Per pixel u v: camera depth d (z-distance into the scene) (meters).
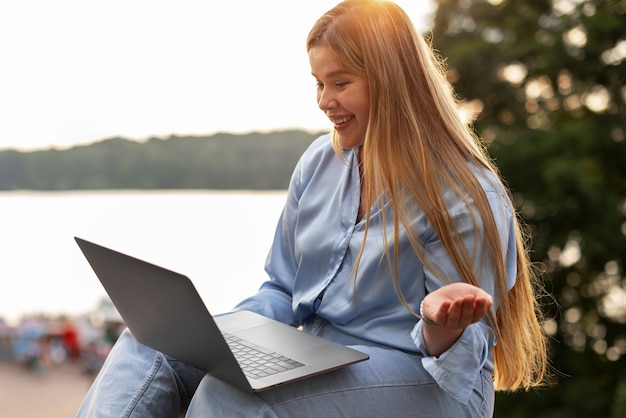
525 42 6.86
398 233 1.20
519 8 7.21
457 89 6.93
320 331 1.33
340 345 1.18
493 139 6.76
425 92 1.25
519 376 1.31
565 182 6.30
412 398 1.15
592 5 6.82
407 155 1.21
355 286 1.26
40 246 5.80
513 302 1.30
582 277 6.76
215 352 1.04
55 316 5.44
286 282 1.50
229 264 4.73
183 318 1.05
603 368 6.78
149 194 5.37
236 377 1.05
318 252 1.35
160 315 1.11
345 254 1.31
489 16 7.19
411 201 1.22
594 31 6.60
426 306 1.04
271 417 1.06
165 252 4.93
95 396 1.21
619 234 6.44
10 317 5.39
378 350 1.19
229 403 1.08
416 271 1.22
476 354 1.09
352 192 1.34
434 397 1.16
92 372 5.27
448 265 1.17
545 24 7.03
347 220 1.33
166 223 5.17
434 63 1.36
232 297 4.37
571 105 7.03
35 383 4.99
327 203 1.39
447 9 7.18
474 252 1.16
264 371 1.09
